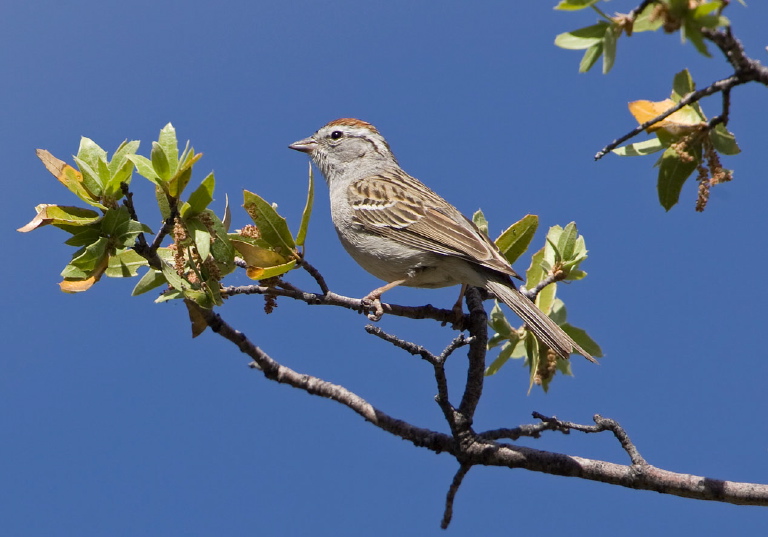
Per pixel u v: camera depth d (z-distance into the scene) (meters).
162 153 7.40
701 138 7.18
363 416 8.96
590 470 8.26
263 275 8.29
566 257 9.92
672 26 5.96
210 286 7.81
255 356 8.91
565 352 9.24
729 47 6.16
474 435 8.50
